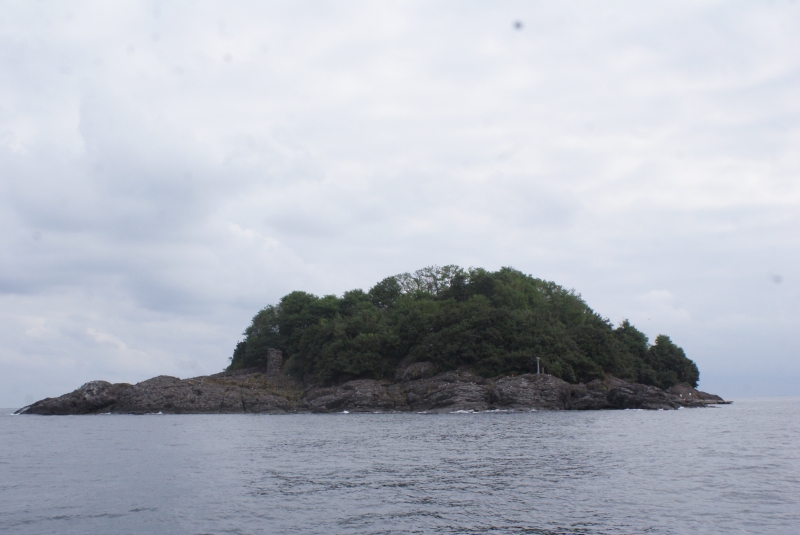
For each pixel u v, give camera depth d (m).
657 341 132.75
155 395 96.06
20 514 19.09
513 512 18.72
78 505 20.33
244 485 23.69
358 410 90.75
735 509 18.95
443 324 107.19
